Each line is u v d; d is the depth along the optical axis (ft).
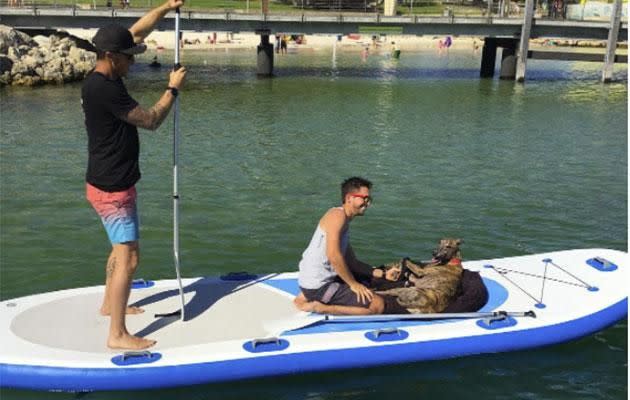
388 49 176.96
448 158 50.08
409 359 19.36
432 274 21.09
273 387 18.70
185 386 18.22
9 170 43.45
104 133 16.72
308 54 159.33
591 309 21.35
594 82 109.29
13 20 101.76
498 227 33.71
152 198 37.29
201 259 28.63
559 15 119.34
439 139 58.29
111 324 18.20
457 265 21.52
